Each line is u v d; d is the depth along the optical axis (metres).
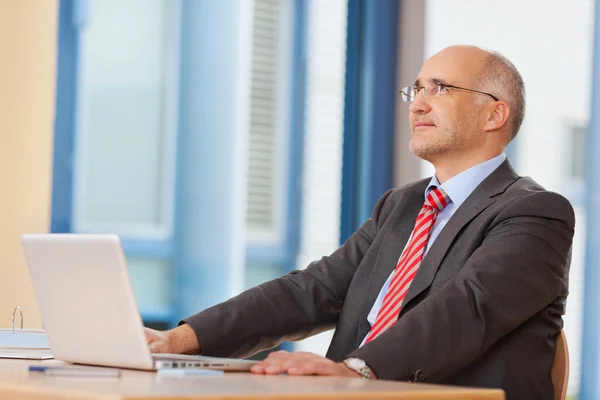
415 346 1.92
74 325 1.77
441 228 2.44
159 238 4.83
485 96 2.53
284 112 5.33
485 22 5.89
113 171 4.73
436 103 2.53
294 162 5.37
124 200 4.76
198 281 4.88
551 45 6.05
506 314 2.08
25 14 4.23
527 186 2.38
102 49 4.70
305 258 5.39
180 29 4.89
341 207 5.55
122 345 1.69
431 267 2.30
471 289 2.08
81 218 4.62
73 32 4.59
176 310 4.83
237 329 2.49
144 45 4.82
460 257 2.28
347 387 1.40
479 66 2.56
